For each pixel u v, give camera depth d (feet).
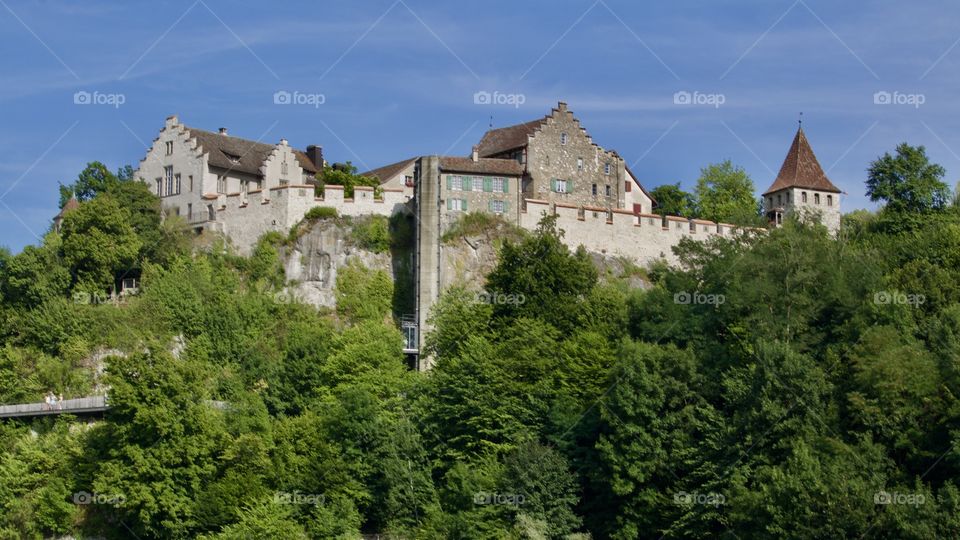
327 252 415.85
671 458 318.86
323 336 383.65
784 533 290.56
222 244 427.74
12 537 313.94
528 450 325.42
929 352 327.26
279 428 337.31
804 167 505.25
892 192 490.08
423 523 318.65
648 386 326.44
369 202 423.64
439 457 338.95
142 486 313.94
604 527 320.91
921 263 381.81
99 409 345.10
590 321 376.48
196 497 318.04
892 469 303.48
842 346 336.29
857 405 314.14
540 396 347.77
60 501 319.06
